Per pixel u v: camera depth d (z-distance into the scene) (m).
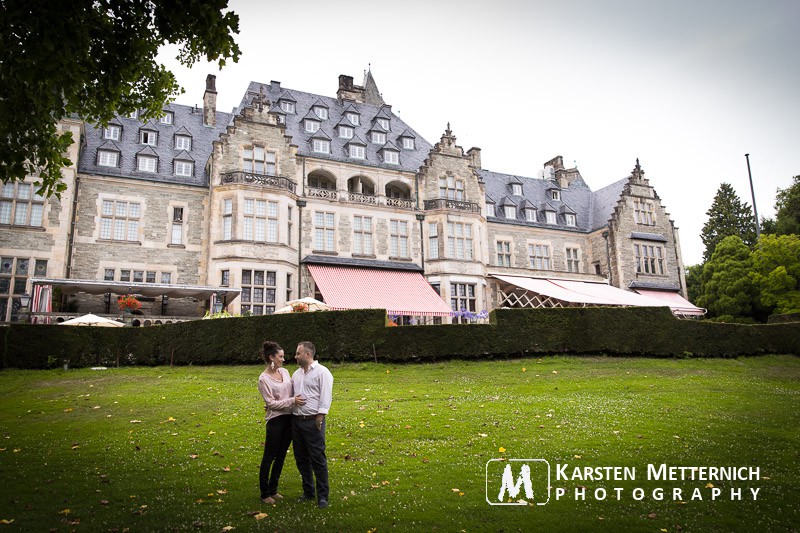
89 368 21.75
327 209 35.41
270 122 34.62
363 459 10.52
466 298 37.12
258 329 22.66
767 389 18.38
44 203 29.28
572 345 24.50
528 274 41.69
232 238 31.27
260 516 7.69
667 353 25.20
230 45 10.14
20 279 28.23
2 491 8.62
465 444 11.41
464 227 38.44
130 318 27.14
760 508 8.19
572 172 55.28
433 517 7.72
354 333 22.66
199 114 39.50
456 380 19.58
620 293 41.66
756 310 46.12
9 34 8.74
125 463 10.18
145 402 15.68
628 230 46.47
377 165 38.25
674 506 8.26
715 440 11.70
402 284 35.00
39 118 10.16
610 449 10.98
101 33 10.16
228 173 32.34
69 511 7.81
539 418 13.61
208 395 16.75
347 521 7.54
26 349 21.38
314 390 8.38
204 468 9.95
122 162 32.91
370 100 52.75
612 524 7.55
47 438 11.95
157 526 7.32
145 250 31.69
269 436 8.38
